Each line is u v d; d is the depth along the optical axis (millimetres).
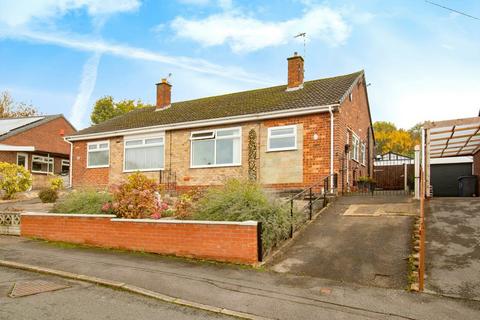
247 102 18500
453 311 5230
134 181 10672
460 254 7172
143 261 8008
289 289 6137
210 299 5738
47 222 10742
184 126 17641
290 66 18625
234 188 9180
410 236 8266
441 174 22578
